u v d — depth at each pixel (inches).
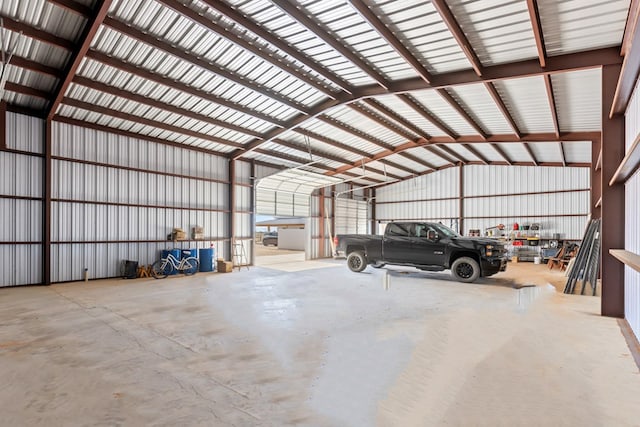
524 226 595.8
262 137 411.8
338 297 271.3
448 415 98.3
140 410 101.3
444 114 369.1
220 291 296.2
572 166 562.6
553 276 401.7
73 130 338.6
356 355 145.8
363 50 248.2
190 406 103.6
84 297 266.5
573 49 224.1
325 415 98.5
